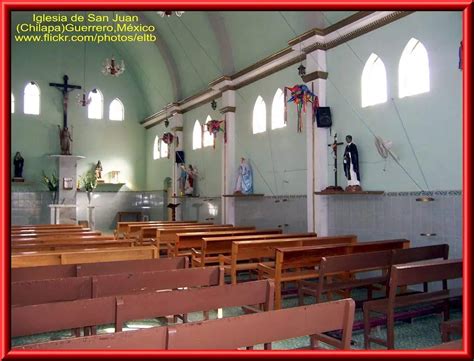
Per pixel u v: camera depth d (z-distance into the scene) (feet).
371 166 34.45
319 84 38.83
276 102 46.52
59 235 36.17
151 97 80.48
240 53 51.52
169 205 64.80
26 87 76.23
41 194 75.77
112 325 21.26
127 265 19.21
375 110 34.24
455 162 28.25
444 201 28.78
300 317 11.35
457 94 28.25
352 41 36.55
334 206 37.60
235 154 53.67
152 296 12.31
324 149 38.55
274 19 44.19
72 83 79.51
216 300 13.46
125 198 83.15
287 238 31.83
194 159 65.31
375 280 23.24
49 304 11.05
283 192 44.91
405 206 31.40
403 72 32.45
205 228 41.60
